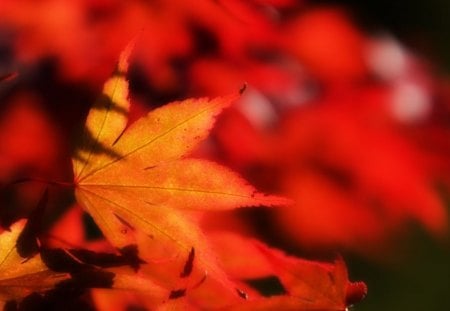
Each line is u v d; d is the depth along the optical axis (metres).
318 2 0.84
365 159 0.84
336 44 0.83
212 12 0.75
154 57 0.76
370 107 0.85
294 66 0.81
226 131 0.79
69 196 0.78
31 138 0.77
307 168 0.83
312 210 0.84
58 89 0.77
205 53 0.77
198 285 0.54
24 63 0.77
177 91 0.77
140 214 0.54
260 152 0.80
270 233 0.84
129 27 0.76
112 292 0.56
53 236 0.57
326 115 0.83
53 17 0.77
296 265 0.55
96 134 0.54
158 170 0.54
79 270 0.54
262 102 0.80
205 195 0.53
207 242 0.53
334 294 0.55
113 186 0.54
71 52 0.76
